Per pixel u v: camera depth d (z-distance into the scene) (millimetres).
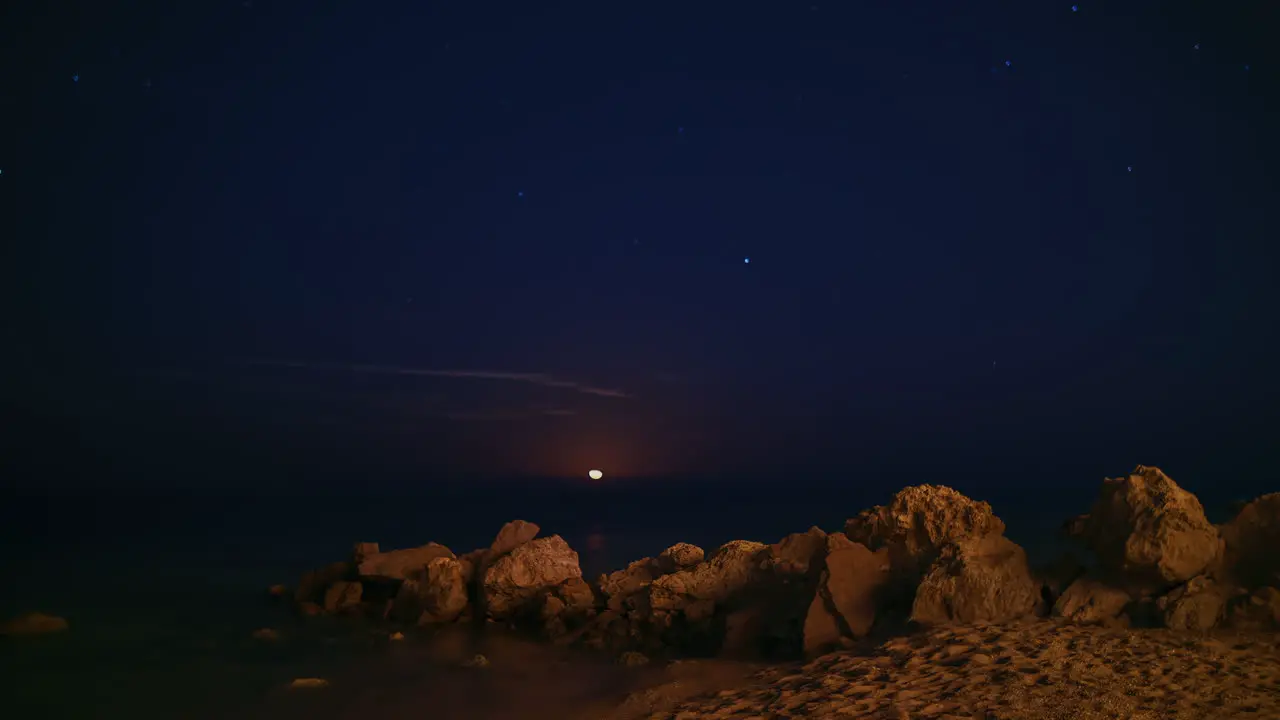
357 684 7602
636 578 9961
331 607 10852
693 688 6645
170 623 10359
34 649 9031
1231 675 5637
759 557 9203
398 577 10852
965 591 7312
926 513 8391
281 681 7750
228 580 13836
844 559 8016
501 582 9898
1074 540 7832
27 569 14977
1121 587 7273
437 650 8906
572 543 19453
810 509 30297
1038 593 7453
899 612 7676
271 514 28078
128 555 17000
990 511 8422
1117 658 6012
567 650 8867
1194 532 7121
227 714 6820
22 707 7066
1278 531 7488
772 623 8250
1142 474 7543
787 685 6141
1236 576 7246
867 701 5391
